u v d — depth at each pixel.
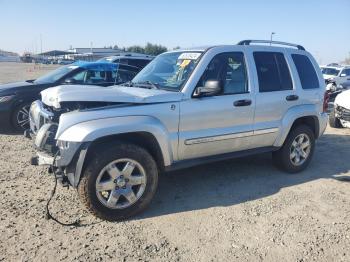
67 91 4.42
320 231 4.17
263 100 5.43
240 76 5.31
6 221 4.15
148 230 4.09
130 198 4.31
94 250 3.66
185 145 4.75
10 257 3.49
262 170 6.20
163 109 4.52
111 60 11.08
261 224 4.30
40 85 8.83
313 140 6.23
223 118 5.04
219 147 5.11
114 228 4.11
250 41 5.71
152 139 4.46
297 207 4.78
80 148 4.01
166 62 5.50
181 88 4.76
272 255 3.69
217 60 5.07
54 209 4.49
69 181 4.21
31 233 3.92
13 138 8.09
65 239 3.84
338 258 3.67
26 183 5.30
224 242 3.89
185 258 3.59
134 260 3.53
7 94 8.53
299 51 6.19
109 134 4.11
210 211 4.59
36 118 4.99
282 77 5.79
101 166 4.10
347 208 4.80
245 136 5.32
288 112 5.78
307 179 5.86
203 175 5.87
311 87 6.15
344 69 21.69
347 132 9.76
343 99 9.92
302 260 3.62
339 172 6.25
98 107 4.29
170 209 4.62
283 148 5.93
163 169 4.67
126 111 4.30
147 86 5.12
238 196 5.08
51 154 4.30
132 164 4.29
